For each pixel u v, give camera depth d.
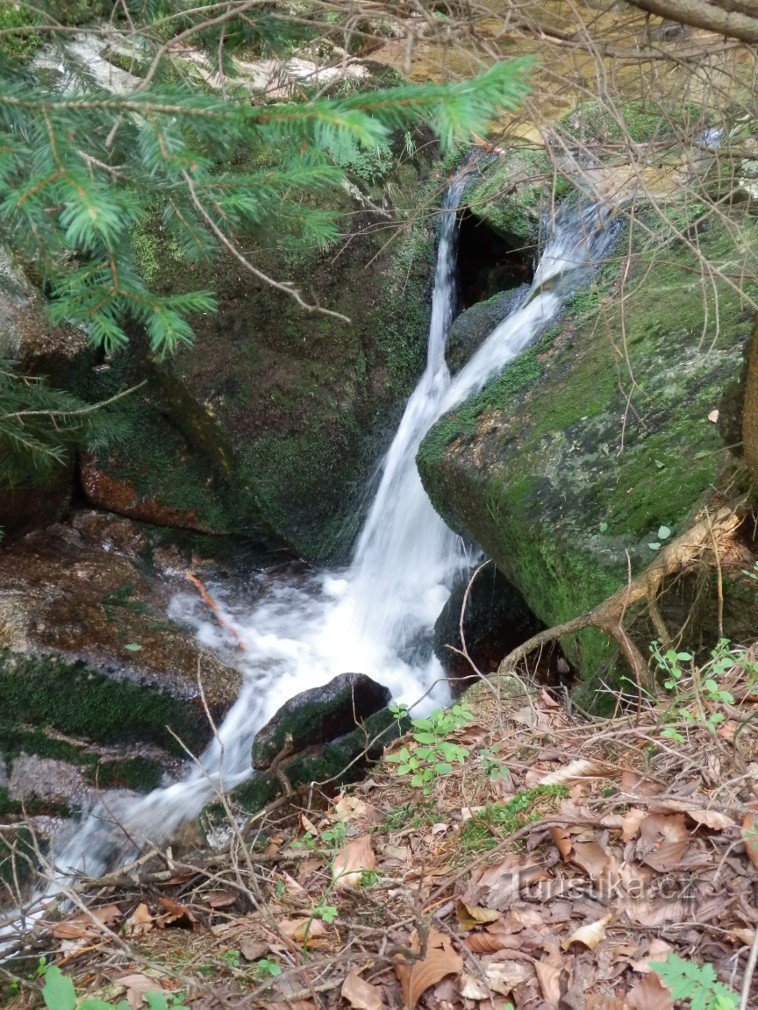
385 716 4.51
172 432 6.22
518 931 2.45
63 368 5.66
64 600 5.29
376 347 6.50
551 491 4.34
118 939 2.68
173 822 4.54
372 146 1.81
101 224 1.88
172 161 1.95
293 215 2.79
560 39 2.54
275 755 4.37
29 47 3.20
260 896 2.81
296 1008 2.37
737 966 2.16
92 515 6.11
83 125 2.19
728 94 3.02
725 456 3.57
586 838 2.68
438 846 3.02
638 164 3.04
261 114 1.92
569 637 4.07
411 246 6.57
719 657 3.15
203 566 6.33
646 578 3.48
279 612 6.16
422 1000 2.32
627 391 4.51
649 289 5.01
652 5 2.39
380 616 6.00
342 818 3.41
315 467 6.31
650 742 3.11
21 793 4.49
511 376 5.28
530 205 6.04
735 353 4.36
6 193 2.07
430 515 6.06
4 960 3.06
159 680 4.98
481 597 5.39
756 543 3.53
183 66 3.30
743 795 2.69
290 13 3.10
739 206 4.00
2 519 5.59
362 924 2.70
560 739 3.37
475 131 1.84
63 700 4.70
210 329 5.95
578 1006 2.19
